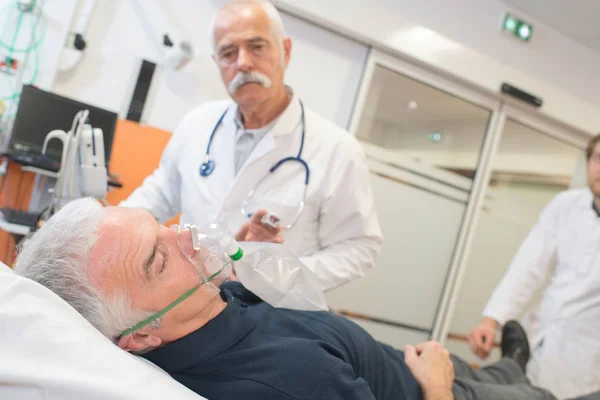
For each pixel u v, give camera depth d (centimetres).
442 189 342
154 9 271
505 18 346
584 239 238
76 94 260
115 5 265
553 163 381
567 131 381
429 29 317
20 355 79
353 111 313
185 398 90
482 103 348
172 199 189
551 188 380
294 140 172
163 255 103
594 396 176
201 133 181
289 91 183
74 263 96
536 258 247
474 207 352
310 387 98
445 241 346
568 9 337
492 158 354
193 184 173
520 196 370
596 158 231
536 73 366
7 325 80
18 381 76
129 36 268
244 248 131
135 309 99
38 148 231
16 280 86
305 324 121
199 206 170
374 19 302
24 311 82
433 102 335
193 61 279
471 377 165
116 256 98
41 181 242
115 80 266
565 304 234
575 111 371
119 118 266
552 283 248
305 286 140
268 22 160
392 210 329
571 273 238
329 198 168
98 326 97
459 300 357
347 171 172
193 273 104
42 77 252
